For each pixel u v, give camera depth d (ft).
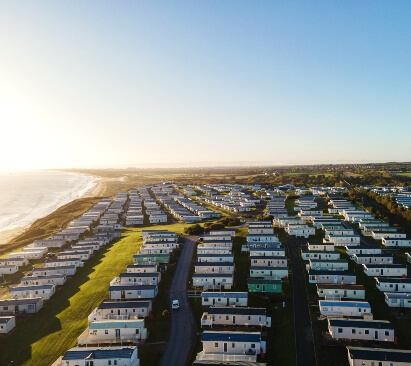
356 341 243.19
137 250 479.82
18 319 301.84
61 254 467.52
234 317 269.44
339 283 343.05
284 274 359.87
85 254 465.88
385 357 207.62
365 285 339.36
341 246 465.47
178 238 522.06
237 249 464.65
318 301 306.55
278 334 256.11
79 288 364.99
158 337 257.75
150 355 235.20
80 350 223.71
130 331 254.88
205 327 268.41
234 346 231.09
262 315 266.57
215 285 346.13
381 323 248.11
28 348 254.88
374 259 394.93
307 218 642.63
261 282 329.31
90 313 304.71
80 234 616.39
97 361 214.07
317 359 225.56
